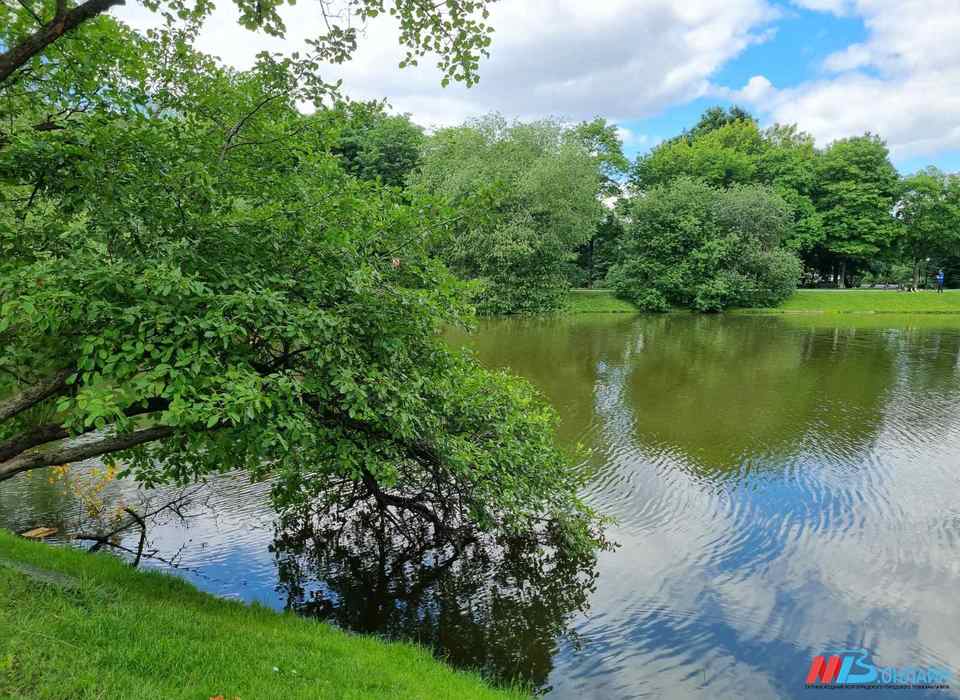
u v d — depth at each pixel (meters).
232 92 7.64
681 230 53.12
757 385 23.38
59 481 12.71
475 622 8.93
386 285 7.50
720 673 7.78
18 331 6.95
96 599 6.27
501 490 9.66
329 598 9.45
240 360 6.48
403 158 50.56
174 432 6.58
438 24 7.13
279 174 7.71
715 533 11.41
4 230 6.58
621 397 21.42
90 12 5.56
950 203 62.31
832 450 15.86
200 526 11.35
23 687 4.43
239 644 5.95
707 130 82.19
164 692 4.73
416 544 11.05
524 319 43.34
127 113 6.84
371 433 8.23
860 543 11.03
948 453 15.64
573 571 10.16
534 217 42.81
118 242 6.78
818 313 51.66
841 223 62.38
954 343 34.34
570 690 7.51
